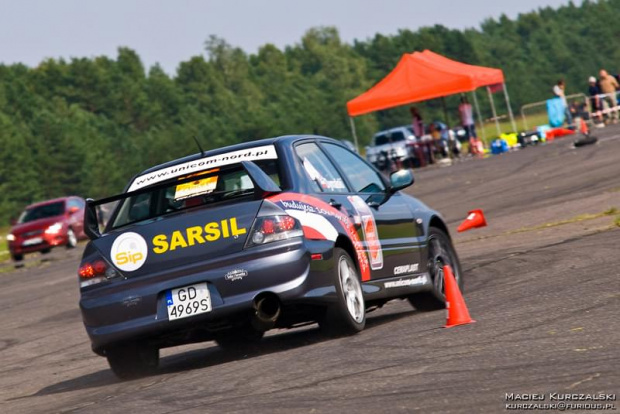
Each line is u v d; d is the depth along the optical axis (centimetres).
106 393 1964
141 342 2067
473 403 1372
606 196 4488
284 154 2169
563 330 1809
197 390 1773
